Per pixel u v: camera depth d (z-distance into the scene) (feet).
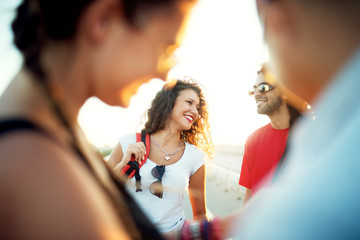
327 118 1.42
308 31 1.37
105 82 1.43
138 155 5.26
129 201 2.11
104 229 1.03
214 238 2.67
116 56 1.40
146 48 1.45
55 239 0.87
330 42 1.34
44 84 1.16
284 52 1.49
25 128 0.98
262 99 5.93
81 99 1.42
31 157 0.92
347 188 1.21
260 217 1.52
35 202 0.87
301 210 1.31
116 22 1.36
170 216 5.05
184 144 6.11
